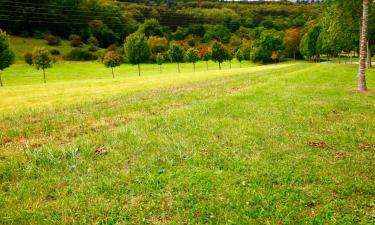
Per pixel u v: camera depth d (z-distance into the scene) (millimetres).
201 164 9898
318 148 11242
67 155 10820
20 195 7977
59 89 38656
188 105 20188
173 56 107188
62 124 16453
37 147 12219
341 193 7914
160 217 6973
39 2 182625
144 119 16297
